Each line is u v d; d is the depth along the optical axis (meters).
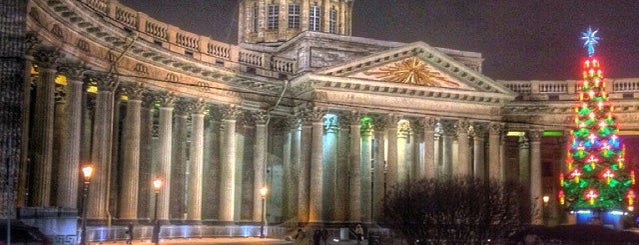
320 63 63.31
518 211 40.75
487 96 65.88
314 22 75.94
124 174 49.47
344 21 78.19
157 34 52.47
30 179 43.25
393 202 43.38
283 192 65.00
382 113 63.19
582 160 52.62
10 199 31.42
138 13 50.28
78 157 43.84
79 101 44.06
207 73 56.38
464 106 66.00
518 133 72.06
